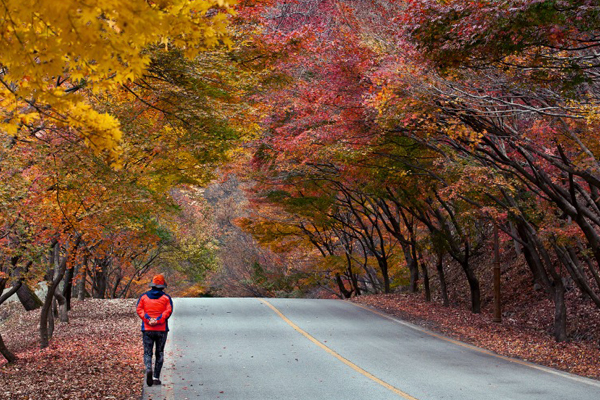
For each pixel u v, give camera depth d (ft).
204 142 43.34
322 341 59.31
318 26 67.97
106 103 41.86
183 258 140.46
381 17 61.26
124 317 82.38
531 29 31.12
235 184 196.75
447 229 91.61
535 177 52.70
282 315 82.28
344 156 64.59
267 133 78.59
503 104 46.47
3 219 37.14
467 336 65.31
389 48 53.93
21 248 44.86
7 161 34.04
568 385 39.63
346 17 60.90
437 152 65.87
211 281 186.80
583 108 37.86
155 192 58.85
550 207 63.62
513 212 63.52
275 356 50.44
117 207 45.19
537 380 41.24
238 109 46.98
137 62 14.14
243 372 43.34
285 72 62.54
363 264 131.13
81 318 84.48
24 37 13.46
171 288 185.98
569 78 37.96
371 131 60.95
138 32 13.32
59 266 59.72
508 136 46.85
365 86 59.16
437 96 45.98
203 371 43.55
